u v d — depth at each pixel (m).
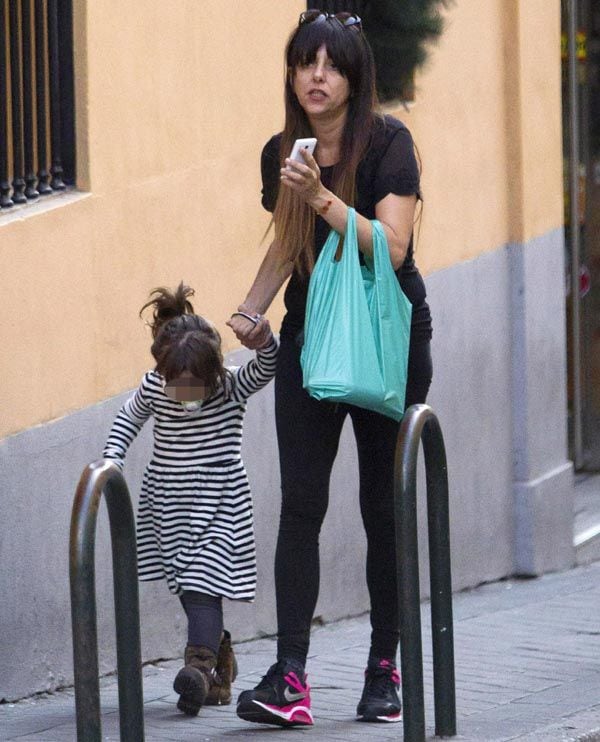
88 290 15.29
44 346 14.72
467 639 17.94
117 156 15.66
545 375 22.78
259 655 16.89
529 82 22.44
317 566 12.93
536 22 22.62
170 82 16.39
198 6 16.78
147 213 16.08
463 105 21.20
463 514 21.22
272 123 17.97
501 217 22.08
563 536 23.22
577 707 14.27
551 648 17.36
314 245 12.72
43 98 15.20
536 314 22.52
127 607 10.06
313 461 12.83
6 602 14.37
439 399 20.69
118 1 15.65
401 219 12.55
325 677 15.62
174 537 13.51
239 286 17.45
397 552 11.71
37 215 14.62
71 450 15.11
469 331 21.33
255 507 17.58
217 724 13.35
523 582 22.27
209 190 16.97
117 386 15.71
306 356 12.37
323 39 12.39
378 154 12.63
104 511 15.51
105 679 15.45
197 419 13.48
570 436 27.86
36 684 14.79
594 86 28.20
